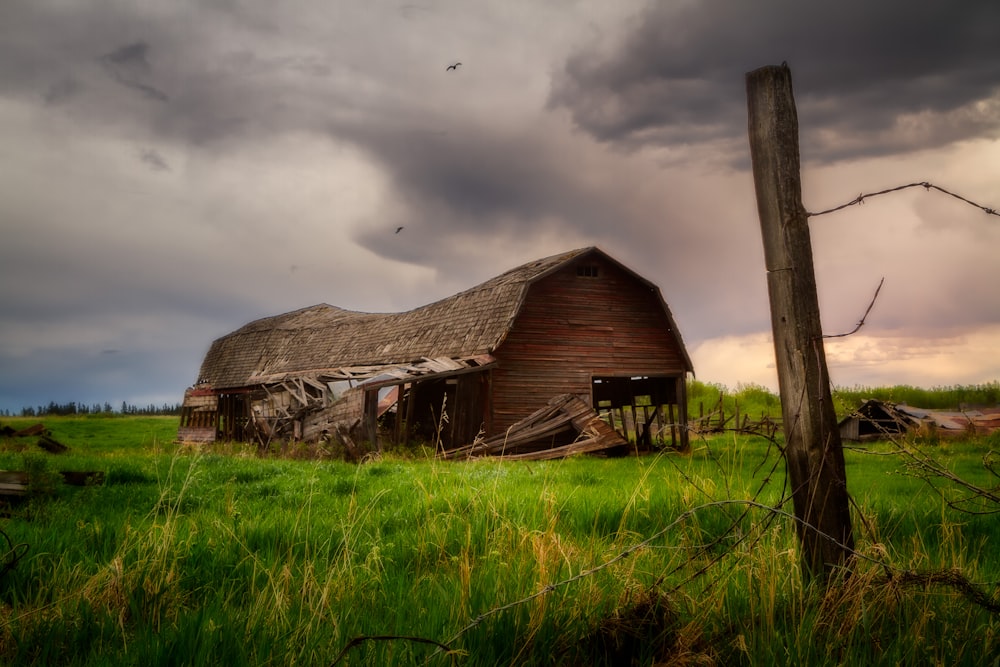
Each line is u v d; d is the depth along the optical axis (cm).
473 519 835
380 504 1054
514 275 3528
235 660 420
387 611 521
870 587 472
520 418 3117
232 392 4897
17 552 616
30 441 3747
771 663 430
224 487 1211
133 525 781
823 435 511
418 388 3659
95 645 453
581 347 3288
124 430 5316
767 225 534
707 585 520
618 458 2522
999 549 755
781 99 536
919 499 1061
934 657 428
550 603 476
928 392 4875
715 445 2395
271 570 584
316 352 4525
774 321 531
